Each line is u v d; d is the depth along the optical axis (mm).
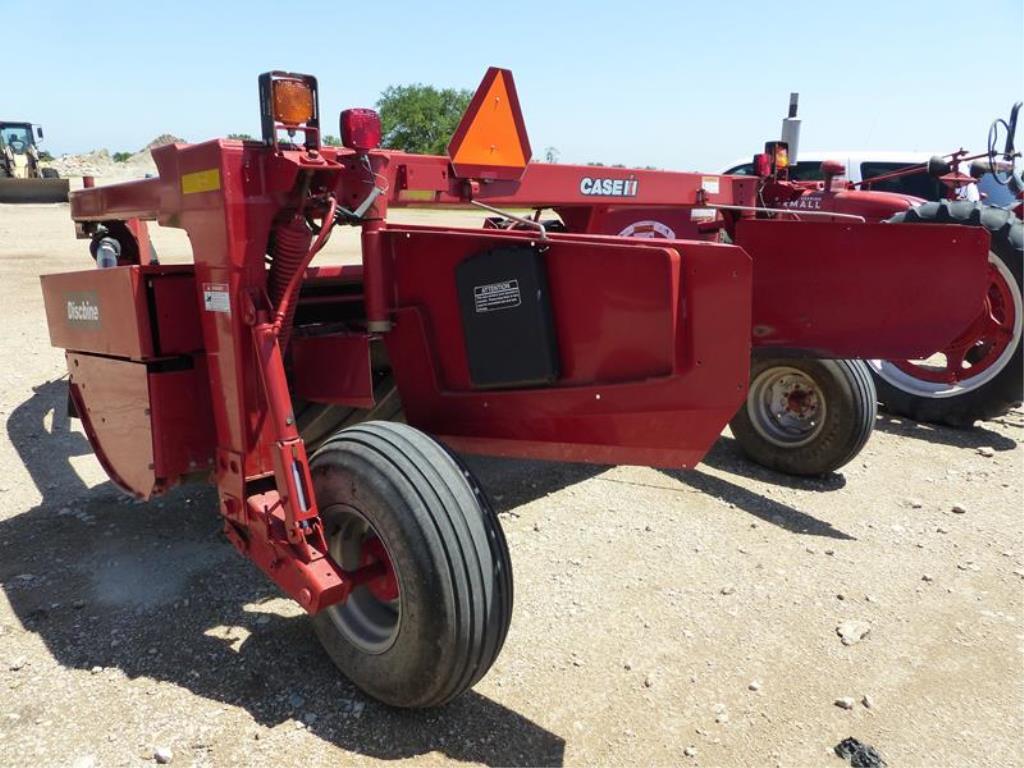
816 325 3820
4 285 9914
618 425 2475
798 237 3709
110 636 2789
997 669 2752
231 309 2383
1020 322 4988
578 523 3809
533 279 2492
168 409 2727
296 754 2244
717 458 4773
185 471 2799
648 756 2303
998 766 2307
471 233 2588
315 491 2439
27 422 5043
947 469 4691
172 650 2713
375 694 2396
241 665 2631
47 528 3641
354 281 3547
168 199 2623
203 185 2389
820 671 2719
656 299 2258
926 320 3646
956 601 3186
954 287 3584
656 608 3074
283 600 3049
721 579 3314
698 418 2277
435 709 2453
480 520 2227
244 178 2316
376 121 2461
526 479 4348
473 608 2156
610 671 2682
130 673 2582
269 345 2301
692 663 2740
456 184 2852
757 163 4465
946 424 5508
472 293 2648
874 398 4254
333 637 2506
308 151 2342
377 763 2225
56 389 5699
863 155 8531
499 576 2227
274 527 2420
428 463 2250
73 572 3240
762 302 3887
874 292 3672
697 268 2184
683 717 2473
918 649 2857
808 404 4395
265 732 2322
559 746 2328
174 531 3629
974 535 3785
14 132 25578
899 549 3625
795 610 3094
